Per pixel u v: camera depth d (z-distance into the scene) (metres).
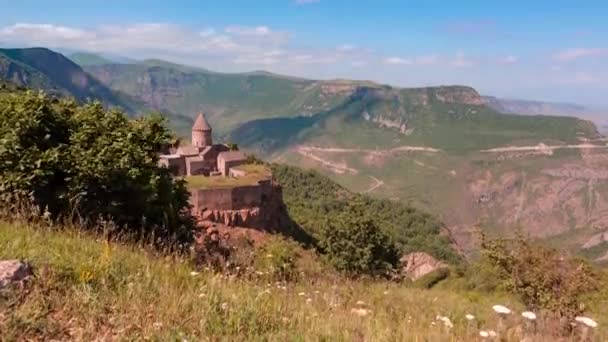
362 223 40.16
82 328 4.86
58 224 9.20
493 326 8.38
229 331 5.47
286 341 5.44
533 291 14.04
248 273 9.78
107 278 6.30
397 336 6.34
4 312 4.64
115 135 12.96
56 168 11.45
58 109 13.55
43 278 5.62
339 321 6.57
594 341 7.81
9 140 11.14
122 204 12.05
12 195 10.17
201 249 11.04
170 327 5.21
